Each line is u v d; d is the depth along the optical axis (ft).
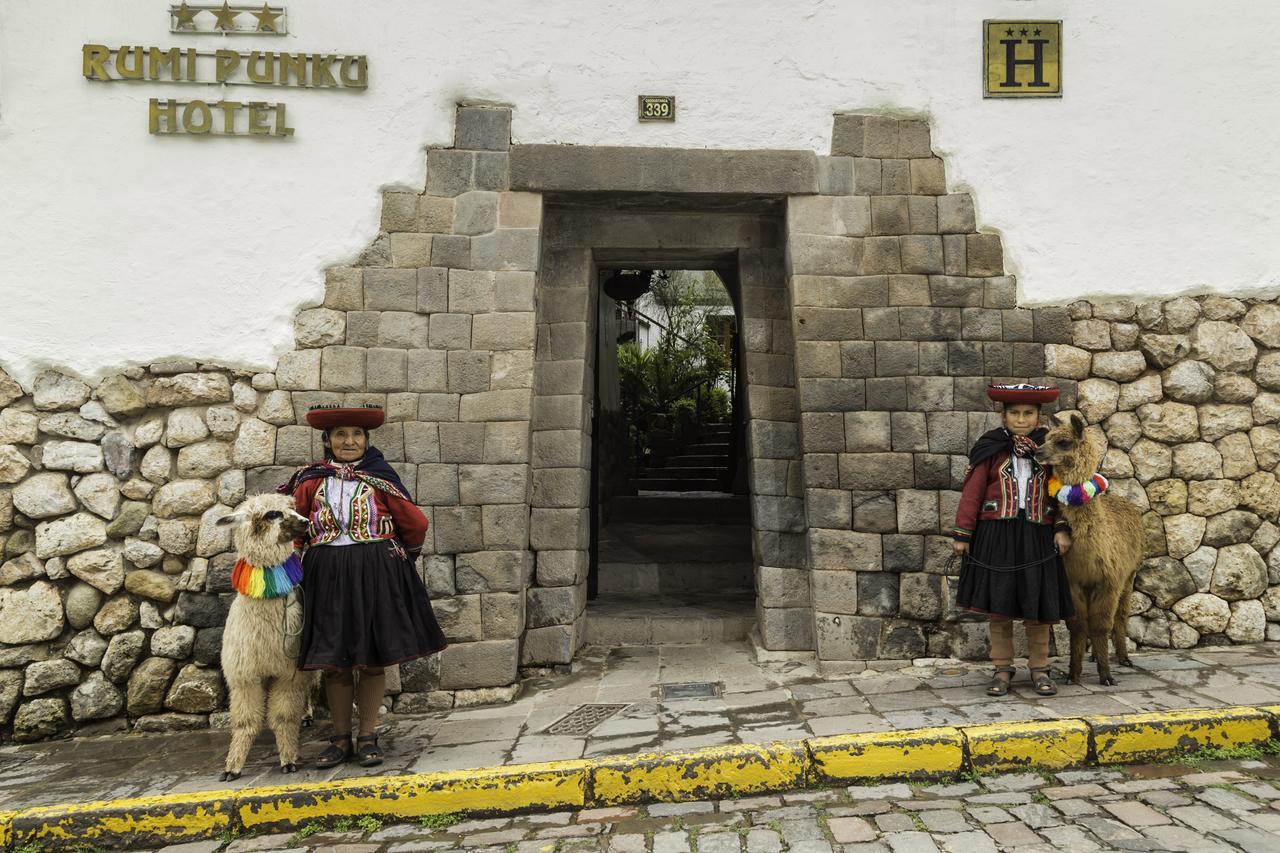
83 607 16.15
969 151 18.17
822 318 17.87
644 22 17.94
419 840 11.63
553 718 15.30
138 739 15.75
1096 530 14.53
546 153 17.60
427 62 17.57
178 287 16.88
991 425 17.78
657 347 45.78
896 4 18.21
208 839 12.04
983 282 18.04
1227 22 18.45
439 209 17.48
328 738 14.97
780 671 17.42
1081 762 12.61
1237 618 17.80
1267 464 18.10
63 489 16.34
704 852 10.62
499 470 17.13
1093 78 18.31
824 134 18.08
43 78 16.75
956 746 12.50
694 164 17.83
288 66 17.19
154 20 16.99
